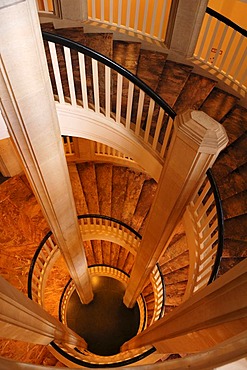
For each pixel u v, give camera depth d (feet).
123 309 23.03
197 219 11.15
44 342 10.14
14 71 5.20
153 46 14.88
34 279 15.93
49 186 8.79
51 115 6.82
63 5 14.03
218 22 12.77
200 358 3.28
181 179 8.60
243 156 12.92
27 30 4.82
